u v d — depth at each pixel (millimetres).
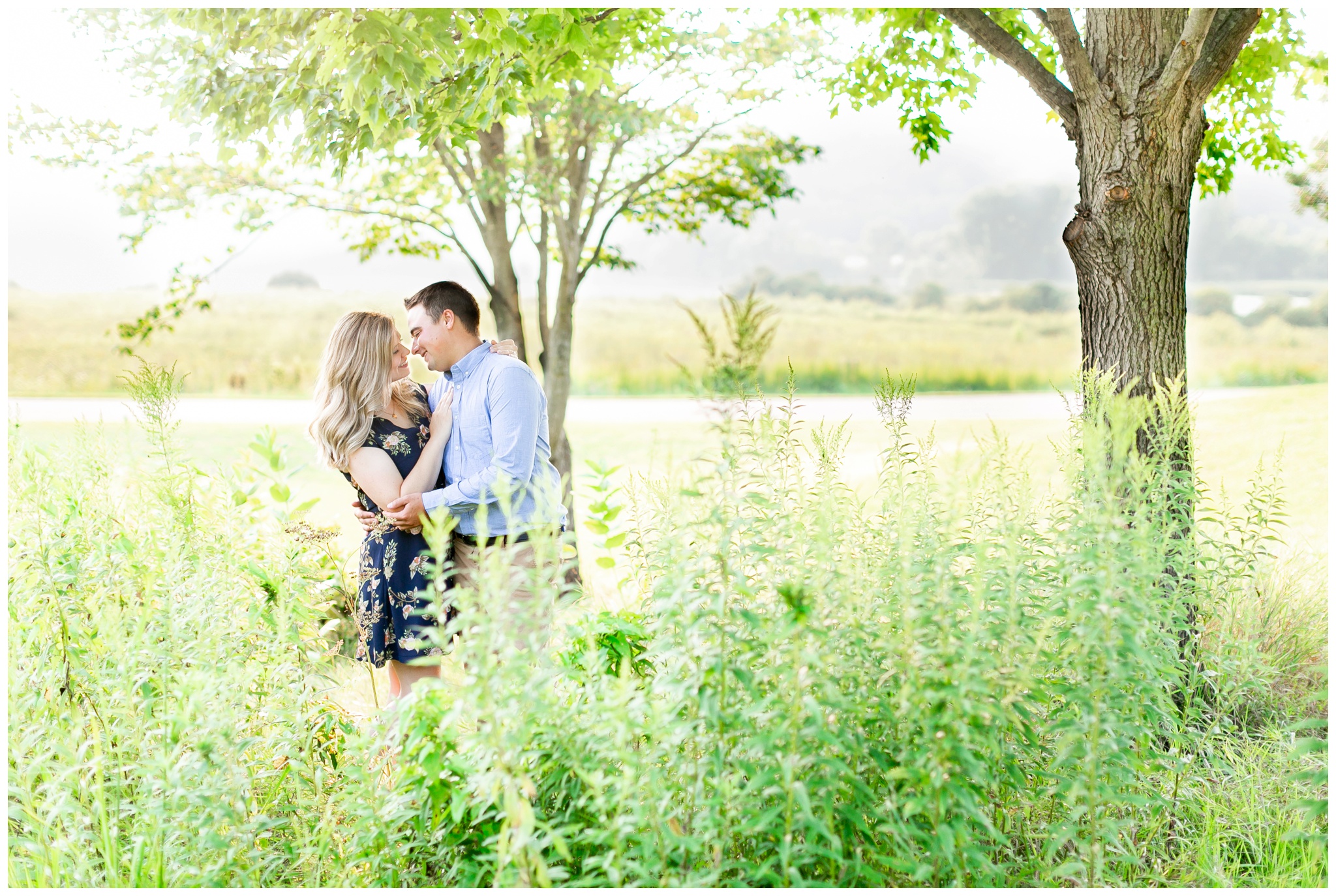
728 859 1870
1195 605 2744
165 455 2818
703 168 7246
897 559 1998
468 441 2920
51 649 2451
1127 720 2055
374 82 2957
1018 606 1900
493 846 1914
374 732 2174
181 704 1988
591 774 1715
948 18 3564
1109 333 3301
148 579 2449
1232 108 4711
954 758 1677
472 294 3090
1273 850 2270
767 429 2156
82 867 1992
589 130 6355
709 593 1804
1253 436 11594
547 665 2193
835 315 26328
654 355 23828
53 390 18125
